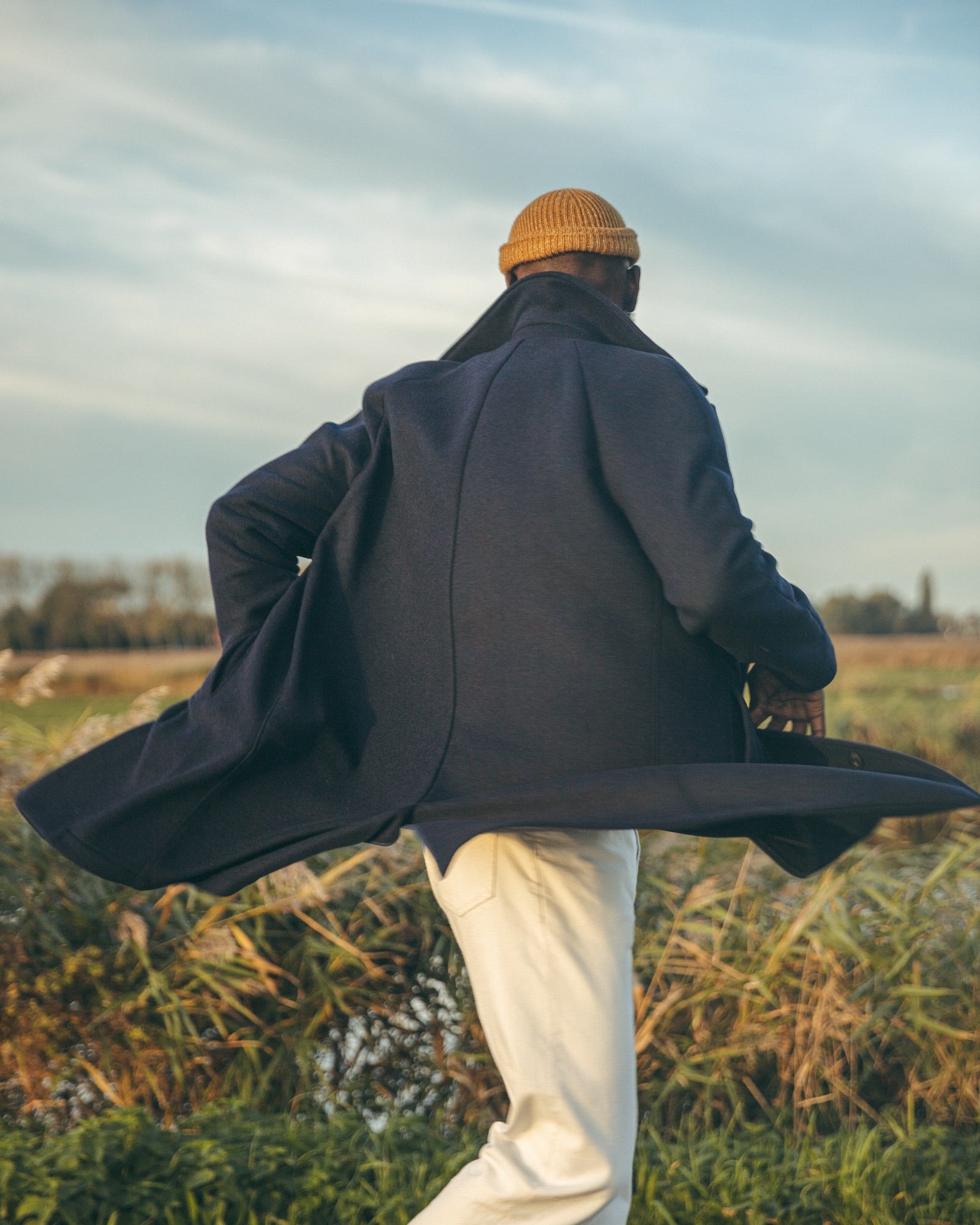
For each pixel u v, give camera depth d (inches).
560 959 61.6
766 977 121.8
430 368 73.6
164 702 189.2
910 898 135.8
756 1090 122.9
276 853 65.3
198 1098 120.0
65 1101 117.6
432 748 62.5
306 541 70.3
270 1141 102.0
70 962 115.0
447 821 60.2
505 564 61.8
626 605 60.7
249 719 64.5
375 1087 123.1
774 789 57.5
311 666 65.3
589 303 70.8
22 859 123.5
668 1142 117.2
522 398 65.3
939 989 125.2
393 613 65.9
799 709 71.7
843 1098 121.7
